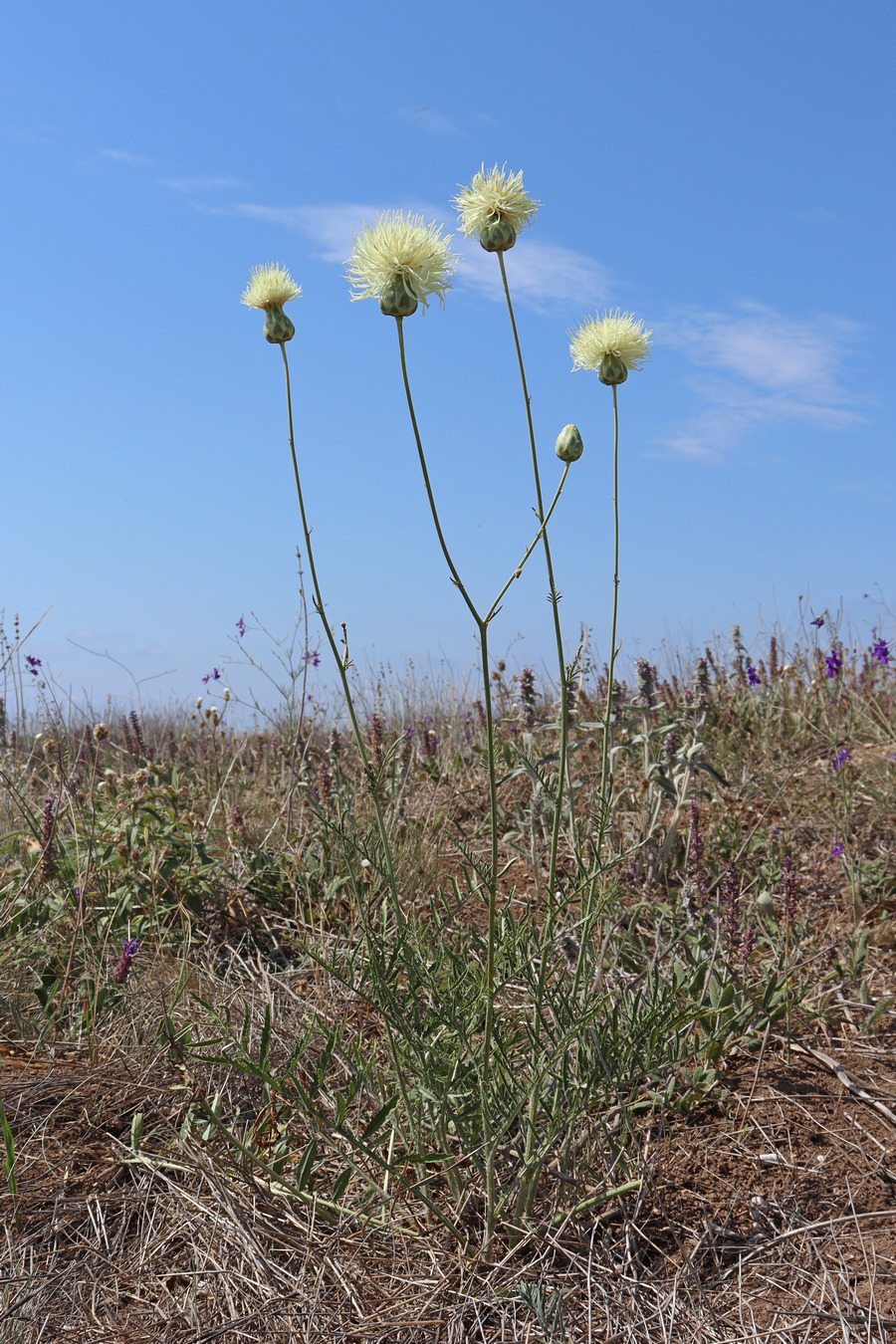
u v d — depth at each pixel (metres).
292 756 1.73
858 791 1.54
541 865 1.31
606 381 0.87
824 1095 0.93
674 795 1.25
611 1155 0.87
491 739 0.75
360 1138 0.81
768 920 1.14
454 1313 0.75
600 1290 0.76
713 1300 0.76
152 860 1.21
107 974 1.07
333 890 1.21
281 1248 0.79
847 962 1.09
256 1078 0.94
